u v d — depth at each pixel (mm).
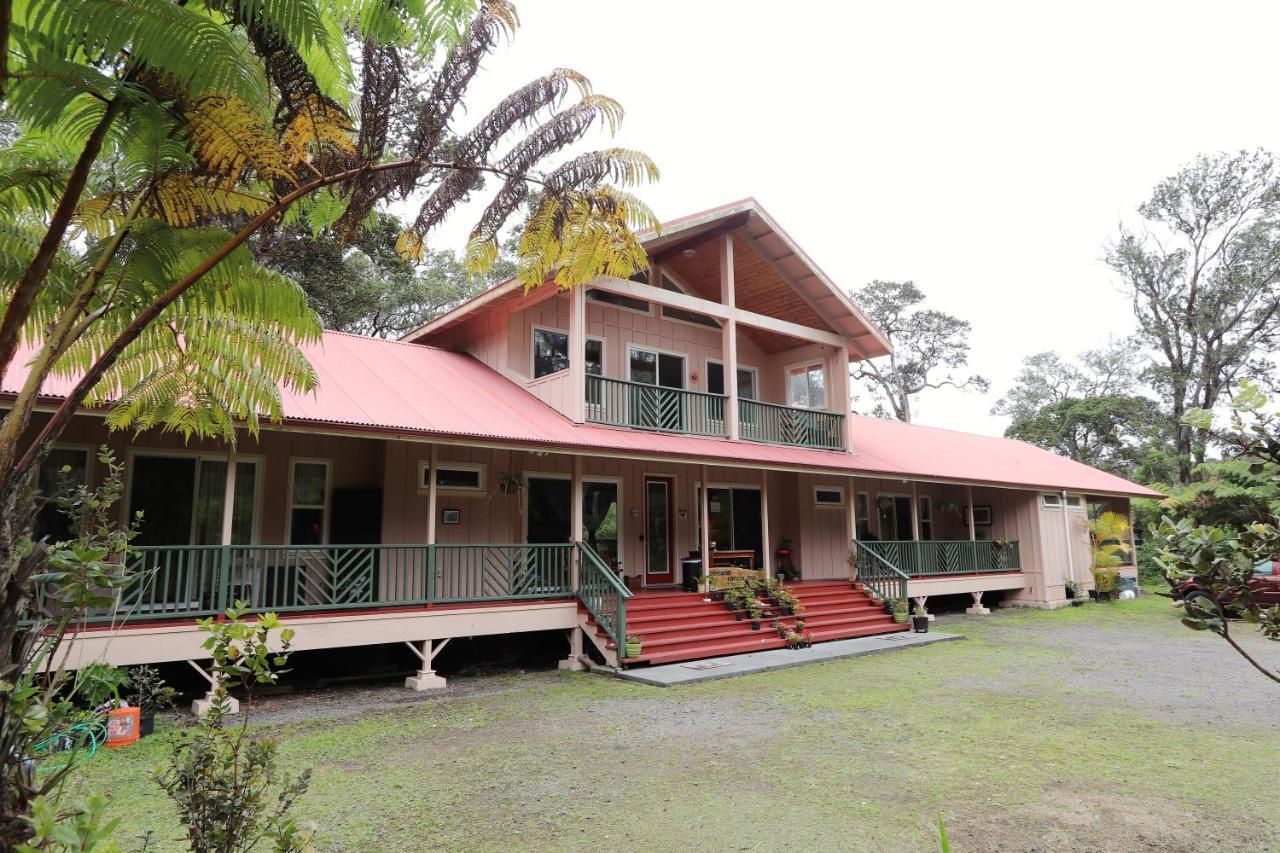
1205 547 2959
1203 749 7066
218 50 3355
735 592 13609
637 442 12859
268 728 7832
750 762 6664
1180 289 35969
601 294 15500
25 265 3727
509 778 6223
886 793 5852
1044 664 11758
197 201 4145
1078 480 23016
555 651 12797
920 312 45094
